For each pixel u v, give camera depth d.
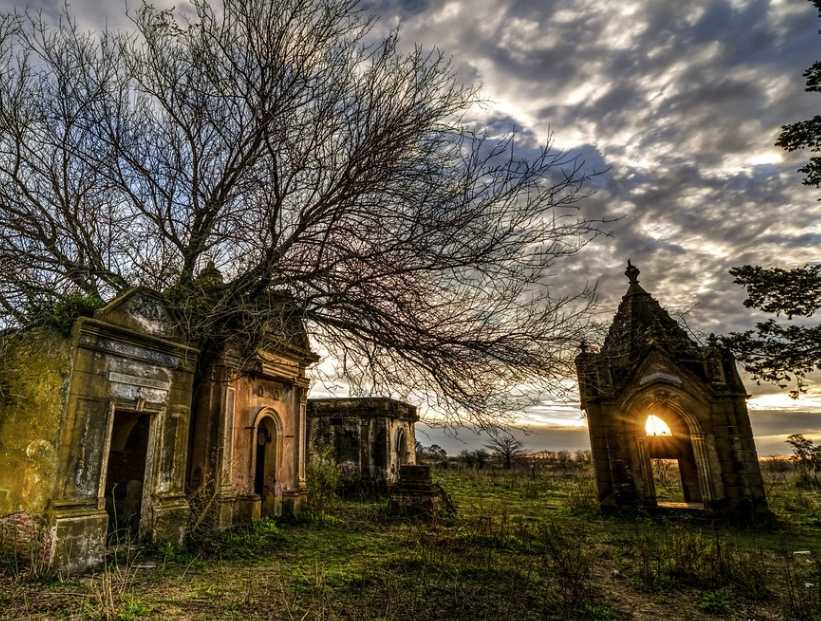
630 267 18.48
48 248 10.45
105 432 8.39
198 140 10.97
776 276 12.70
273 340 10.60
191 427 11.27
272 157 9.45
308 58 9.86
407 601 6.65
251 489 12.29
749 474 14.27
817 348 12.42
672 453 17.42
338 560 9.16
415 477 15.65
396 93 9.57
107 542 8.95
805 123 12.34
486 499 21.36
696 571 8.35
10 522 7.48
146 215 10.76
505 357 8.84
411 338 9.32
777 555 10.38
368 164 9.38
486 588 7.33
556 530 12.12
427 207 8.93
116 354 8.78
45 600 6.16
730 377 15.09
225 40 9.96
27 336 8.59
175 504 9.60
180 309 10.29
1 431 8.07
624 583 8.10
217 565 8.55
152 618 5.74
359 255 9.24
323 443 23.53
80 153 10.30
